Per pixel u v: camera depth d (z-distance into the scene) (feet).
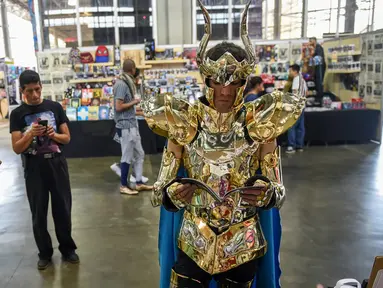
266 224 4.43
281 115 3.62
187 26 23.99
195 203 3.82
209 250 3.80
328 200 11.91
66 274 7.79
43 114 7.33
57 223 8.03
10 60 35.91
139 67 20.10
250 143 3.73
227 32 24.04
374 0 23.88
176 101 3.66
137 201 12.20
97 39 23.32
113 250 8.84
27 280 7.59
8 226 10.54
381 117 20.04
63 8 22.45
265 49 20.97
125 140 12.58
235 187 3.74
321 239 9.18
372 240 9.09
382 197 12.12
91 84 20.11
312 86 21.54
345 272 7.68
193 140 3.75
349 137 20.30
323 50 21.66
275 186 3.76
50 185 7.70
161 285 4.71
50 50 19.90
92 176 15.35
